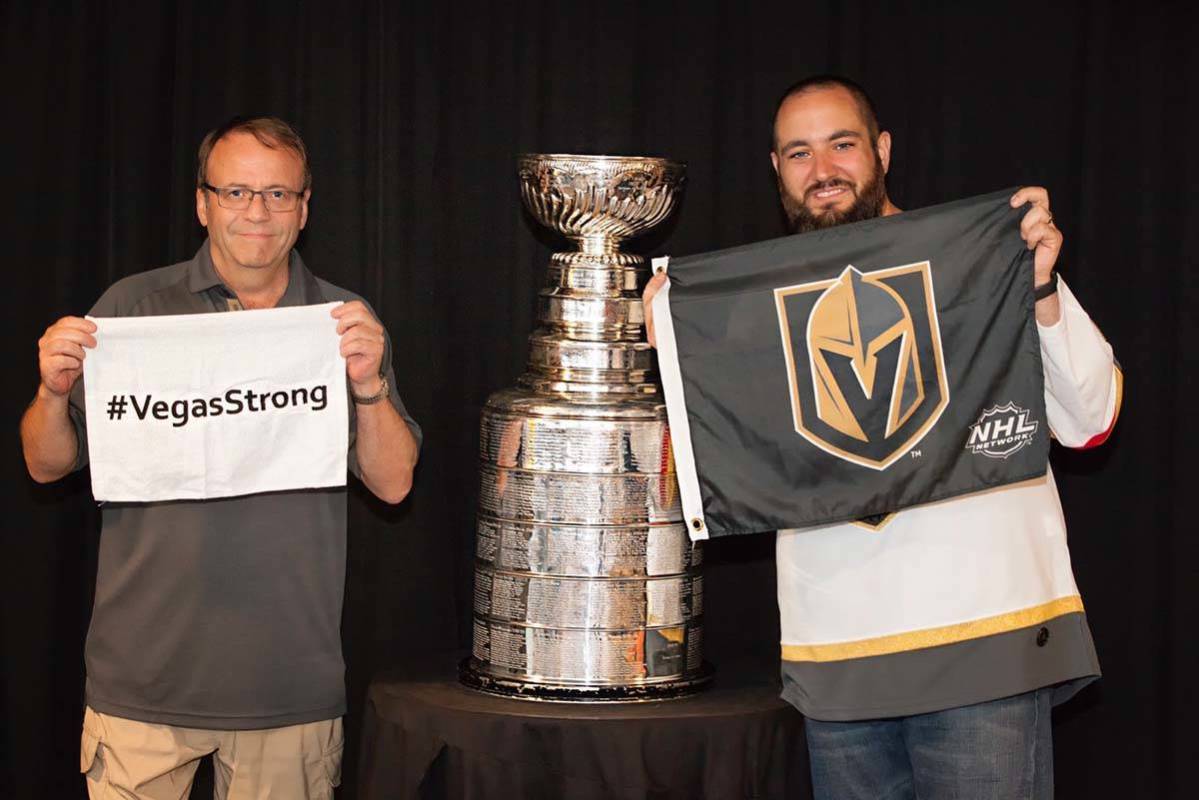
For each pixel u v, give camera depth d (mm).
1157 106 2965
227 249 2375
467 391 3090
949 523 2254
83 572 3074
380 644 3088
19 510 3020
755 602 3121
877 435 2236
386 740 2459
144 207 2990
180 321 2312
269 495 2436
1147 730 3027
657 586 2496
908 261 2242
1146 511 3006
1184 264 2961
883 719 2379
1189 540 2982
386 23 3004
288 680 2443
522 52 3039
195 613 2398
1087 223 2990
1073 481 3047
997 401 2215
